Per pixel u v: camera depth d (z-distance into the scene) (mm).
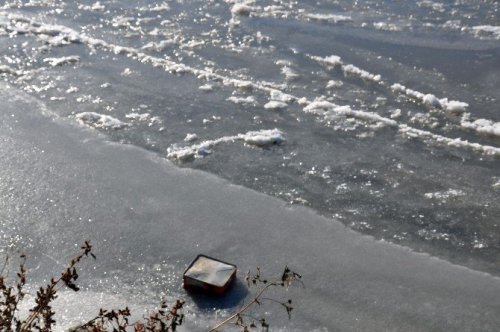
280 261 4012
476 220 4555
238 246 4156
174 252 4074
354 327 3453
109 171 5094
